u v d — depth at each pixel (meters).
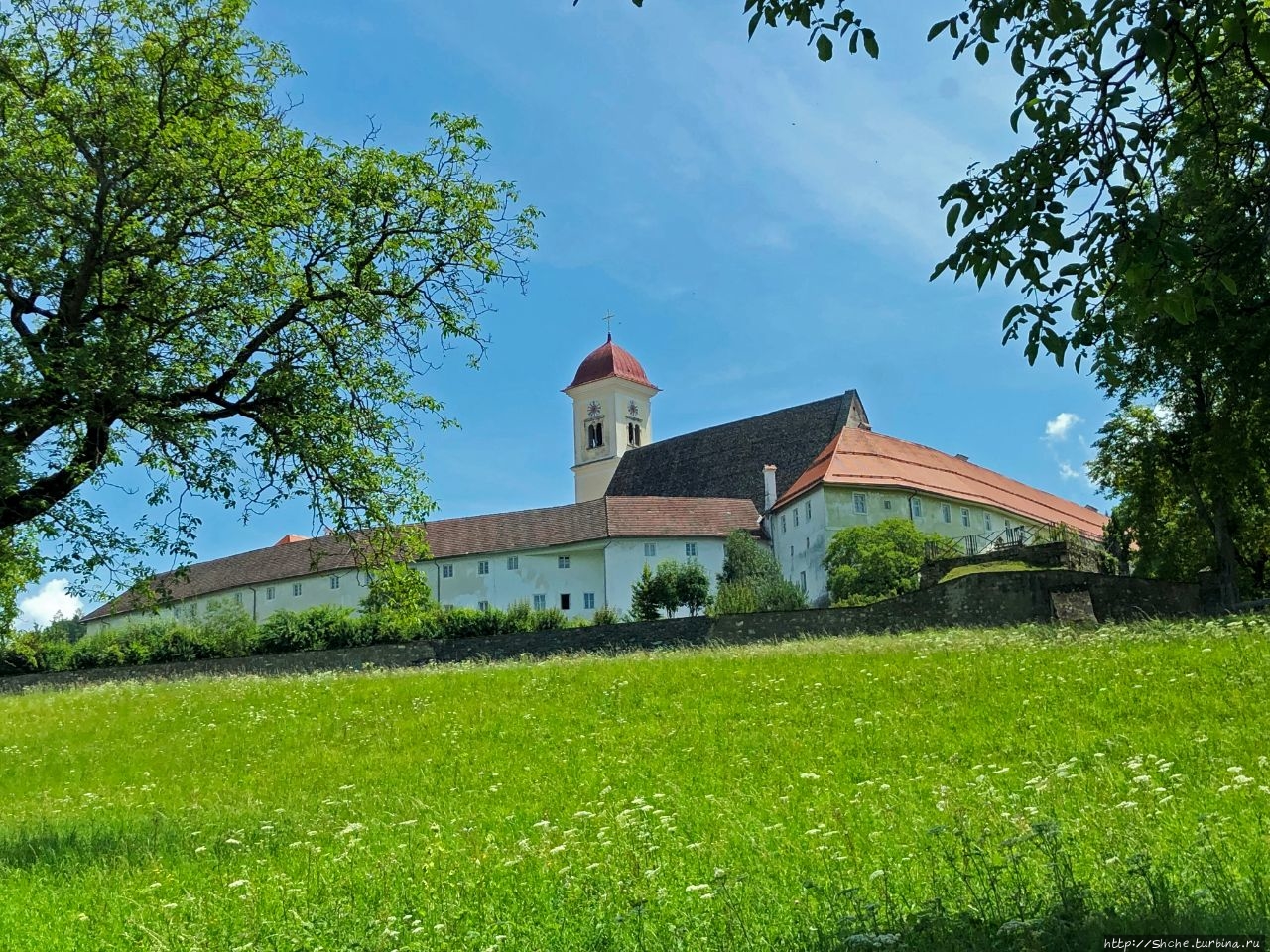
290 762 17.78
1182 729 12.44
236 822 12.57
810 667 21.50
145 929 7.04
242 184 16.75
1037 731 13.46
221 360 17.03
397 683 25.83
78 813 14.35
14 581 17.50
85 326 15.09
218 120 16.88
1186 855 6.66
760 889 6.93
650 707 19.23
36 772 18.75
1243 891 5.88
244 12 17.48
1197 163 6.95
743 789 11.73
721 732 16.17
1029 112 6.71
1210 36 6.42
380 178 17.83
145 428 15.45
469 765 15.95
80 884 9.28
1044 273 6.63
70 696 30.27
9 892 9.03
